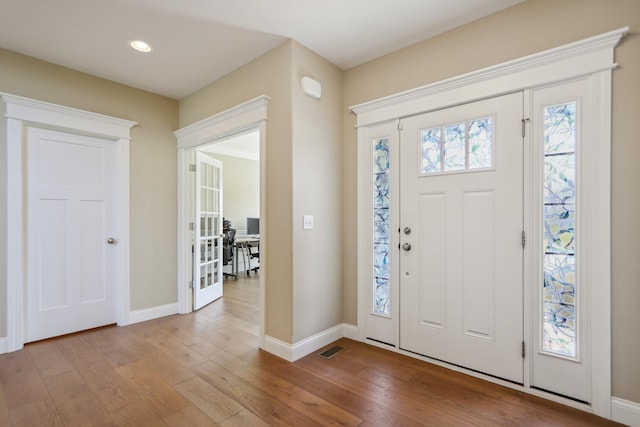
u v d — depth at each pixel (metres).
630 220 1.70
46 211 2.83
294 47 2.50
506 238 2.09
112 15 2.18
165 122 3.58
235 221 6.47
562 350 1.91
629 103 1.70
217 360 2.45
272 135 2.61
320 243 2.71
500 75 2.09
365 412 1.80
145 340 2.83
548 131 1.95
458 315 2.29
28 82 2.70
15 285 2.60
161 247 3.53
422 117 2.46
